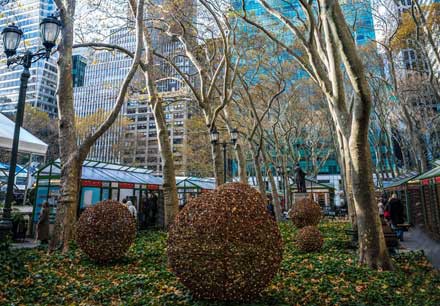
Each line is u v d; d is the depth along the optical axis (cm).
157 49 1761
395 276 578
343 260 727
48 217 1075
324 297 469
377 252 641
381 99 2394
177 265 436
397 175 2798
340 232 1265
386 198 2262
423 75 2036
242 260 407
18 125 709
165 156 1209
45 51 766
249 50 1688
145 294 479
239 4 1678
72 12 900
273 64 1853
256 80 2061
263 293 465
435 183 1300
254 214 436
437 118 2242
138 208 1585
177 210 1198
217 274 407
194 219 439
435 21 1492
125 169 1669
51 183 1228
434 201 1314
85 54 2589
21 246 1009
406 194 1809
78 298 473
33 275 579
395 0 1550
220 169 1289
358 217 672
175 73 1978
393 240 837
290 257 789
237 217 425
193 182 2219
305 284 527
